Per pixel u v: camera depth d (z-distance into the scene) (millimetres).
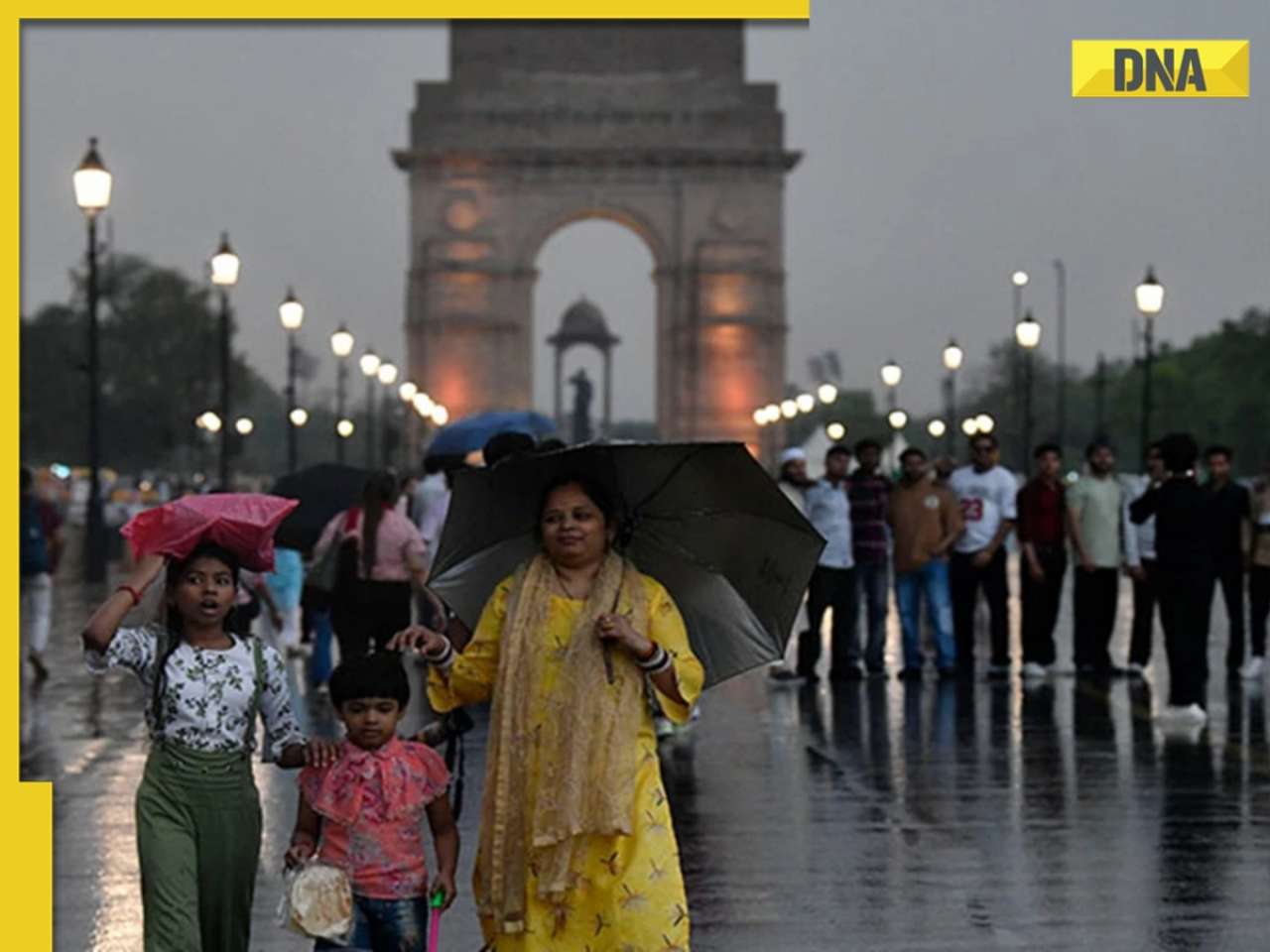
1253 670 37250
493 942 12406
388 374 97562
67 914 17609
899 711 32031
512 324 155500
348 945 12500
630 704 12281
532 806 12242
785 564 12977
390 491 30062
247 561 13258
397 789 12750
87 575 68375
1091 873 19250
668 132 156000
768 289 156375
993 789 24125
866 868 19547
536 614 12461
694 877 19156
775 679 36812
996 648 37750
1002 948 16422
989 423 78125
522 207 155875
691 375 156375
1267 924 17172
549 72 156125
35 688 35562
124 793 23969
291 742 13227
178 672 12930
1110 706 32500
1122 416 186000
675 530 12992
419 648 12719
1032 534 37562
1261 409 174500
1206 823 21781
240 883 13117
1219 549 37438
